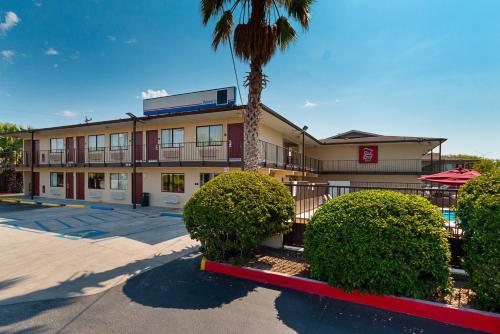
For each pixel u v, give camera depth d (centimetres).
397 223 409
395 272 398
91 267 582
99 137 1933
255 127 809
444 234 408
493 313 352
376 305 407
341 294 434
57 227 1021
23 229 981
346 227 430
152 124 1703
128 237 861
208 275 537
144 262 617
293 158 2180
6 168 2470
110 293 456
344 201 471
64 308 404
